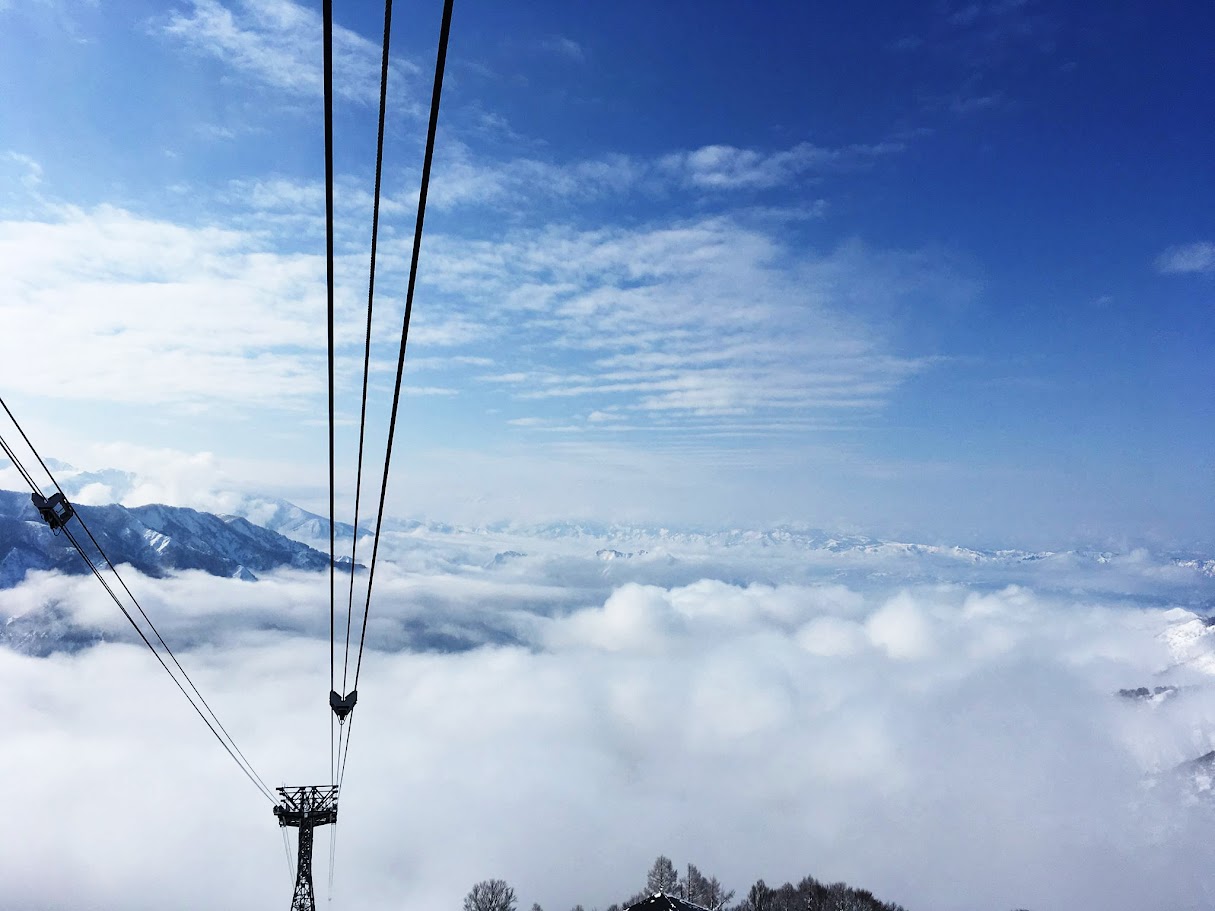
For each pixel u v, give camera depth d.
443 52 9.77
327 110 10.12
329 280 13.33
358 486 24.11
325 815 50.28
